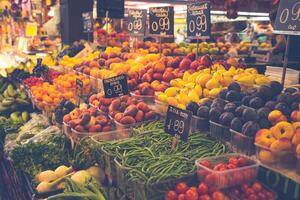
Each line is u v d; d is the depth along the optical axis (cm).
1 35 991
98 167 231
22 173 271
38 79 435
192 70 291
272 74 353
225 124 203
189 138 215
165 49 514
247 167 173
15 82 482
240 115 198
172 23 347
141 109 253
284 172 170
